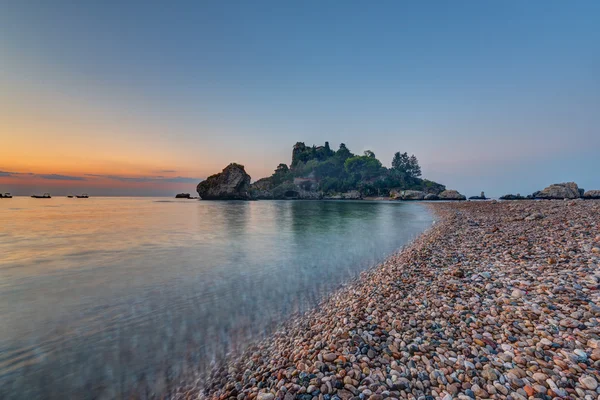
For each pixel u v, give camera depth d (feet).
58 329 22.75
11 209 198.49
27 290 31.78
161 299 29.40
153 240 67.82
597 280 23.54
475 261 35.55
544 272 27.55
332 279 36.52
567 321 17.51
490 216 101.24
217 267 42.45
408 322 20.12
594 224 50.85
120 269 41.06
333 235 76.28
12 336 21.52
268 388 14.70
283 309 26.94
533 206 134.21
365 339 18.03
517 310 20.08
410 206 262.06
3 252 53.01
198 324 23.77
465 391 12.57
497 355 15.05
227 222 114.01
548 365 13.67
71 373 17.25
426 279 30.50
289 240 68.13
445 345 16.61
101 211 183.62
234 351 19.70
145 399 15.26
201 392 15.56
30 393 15.56
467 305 22.12
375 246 59.36
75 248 57.26
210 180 508.53
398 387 13.21
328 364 15.79
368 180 643.04
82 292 31.27
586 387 11.94
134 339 21.29
